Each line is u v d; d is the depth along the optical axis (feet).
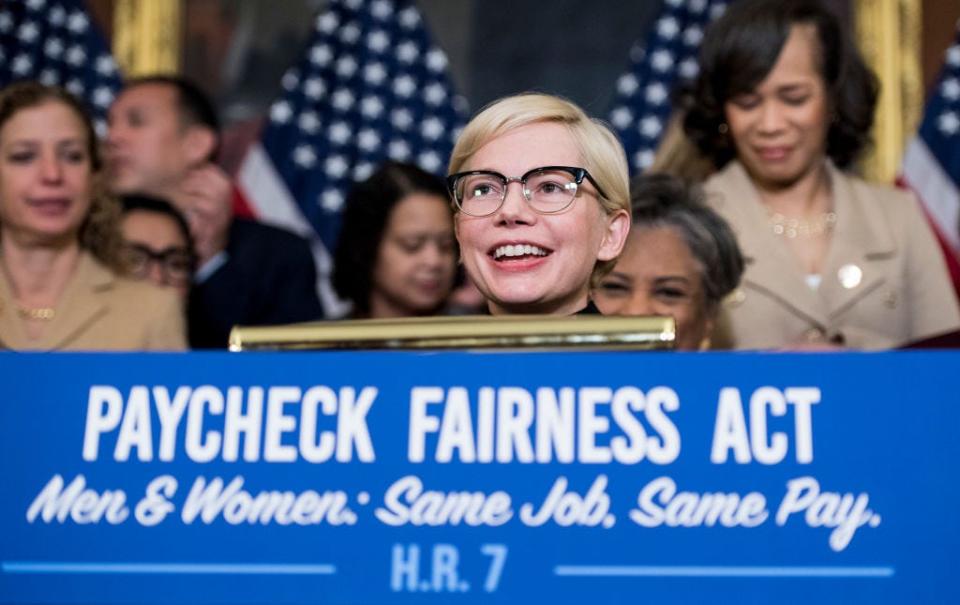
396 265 23.52
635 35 31.48
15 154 19.80
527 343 8.57
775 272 20.59
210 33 31.94
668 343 8.46
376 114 31.48
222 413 8.07
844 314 20.84
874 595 7.68
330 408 8.02
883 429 7.83
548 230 12.05
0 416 8.13
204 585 7.89
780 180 21.34
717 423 7.88
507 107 12.35
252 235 28.37
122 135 28.71
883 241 21.22
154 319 19.65
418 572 7.82
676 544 7.77
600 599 7.75
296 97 31.55
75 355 8.18
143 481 8.02
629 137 30.40
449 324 8.67
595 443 7.90
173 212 25.41
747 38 21.21
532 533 7.82
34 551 7.98
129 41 31.81
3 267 19.60
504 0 31.94
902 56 30.91
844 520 7.75
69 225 19.76
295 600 7.84
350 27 31.89
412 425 7.98
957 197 30.04
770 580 7.72
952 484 7.75
